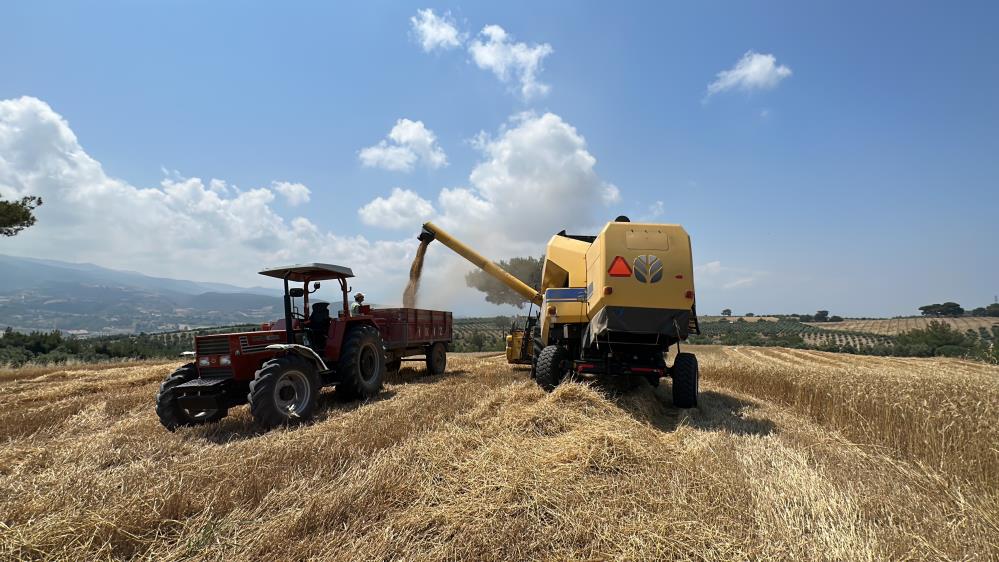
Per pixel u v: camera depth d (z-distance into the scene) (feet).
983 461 14.11
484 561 9.52
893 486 13.08
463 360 55.67
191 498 11.88
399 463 14.21
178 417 21.85
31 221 58.44
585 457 14.34
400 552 9.80
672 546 9.84
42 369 46.78
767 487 12.50
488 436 17.33
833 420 21.88
